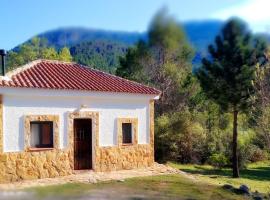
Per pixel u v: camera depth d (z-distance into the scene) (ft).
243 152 89.30
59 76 58.59
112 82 62.85
